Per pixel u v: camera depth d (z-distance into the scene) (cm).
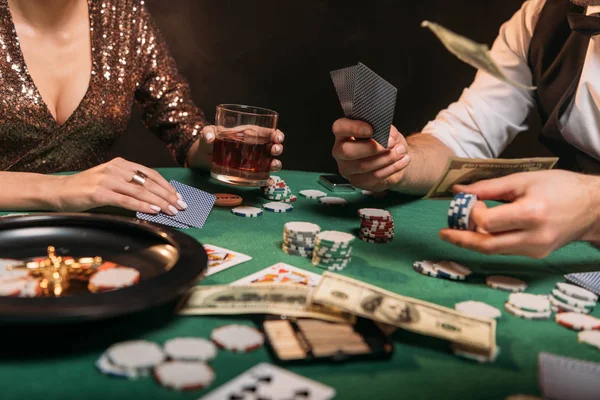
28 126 218
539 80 250
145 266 113
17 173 159
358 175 178
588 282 127
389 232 152
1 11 207
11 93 212
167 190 159
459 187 128
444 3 439
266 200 184
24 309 80
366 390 82
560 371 86
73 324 94
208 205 164
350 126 160
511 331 105
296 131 462
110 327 95
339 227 161
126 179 155
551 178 122
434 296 119
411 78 454
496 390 85
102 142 241
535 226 116
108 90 235
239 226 156
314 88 455
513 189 123
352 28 443
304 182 214
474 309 111
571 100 238
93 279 99
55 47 223
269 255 135
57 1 217
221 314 102
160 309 103
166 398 77
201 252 108
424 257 142
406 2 439
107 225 123
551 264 144
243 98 454
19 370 82
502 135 255
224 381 81
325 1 437
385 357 91
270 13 438
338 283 108
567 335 105
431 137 236
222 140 173
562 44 239
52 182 155
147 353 85
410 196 202
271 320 98
